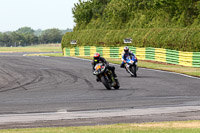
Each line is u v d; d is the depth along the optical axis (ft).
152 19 353.31
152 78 166.91
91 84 146.92
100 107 92.27
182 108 89.04
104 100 103.96
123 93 118.52
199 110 85.81
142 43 308.81
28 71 203.31
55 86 142.41
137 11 383.24
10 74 189.06
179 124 68.33
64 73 191.62
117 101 101.76
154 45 290.76
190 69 217.97
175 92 120.26
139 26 359.46
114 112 85.15
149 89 128.77
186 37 251.60
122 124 69.31
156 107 91.20
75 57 340.18
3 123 73.10
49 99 107.55
